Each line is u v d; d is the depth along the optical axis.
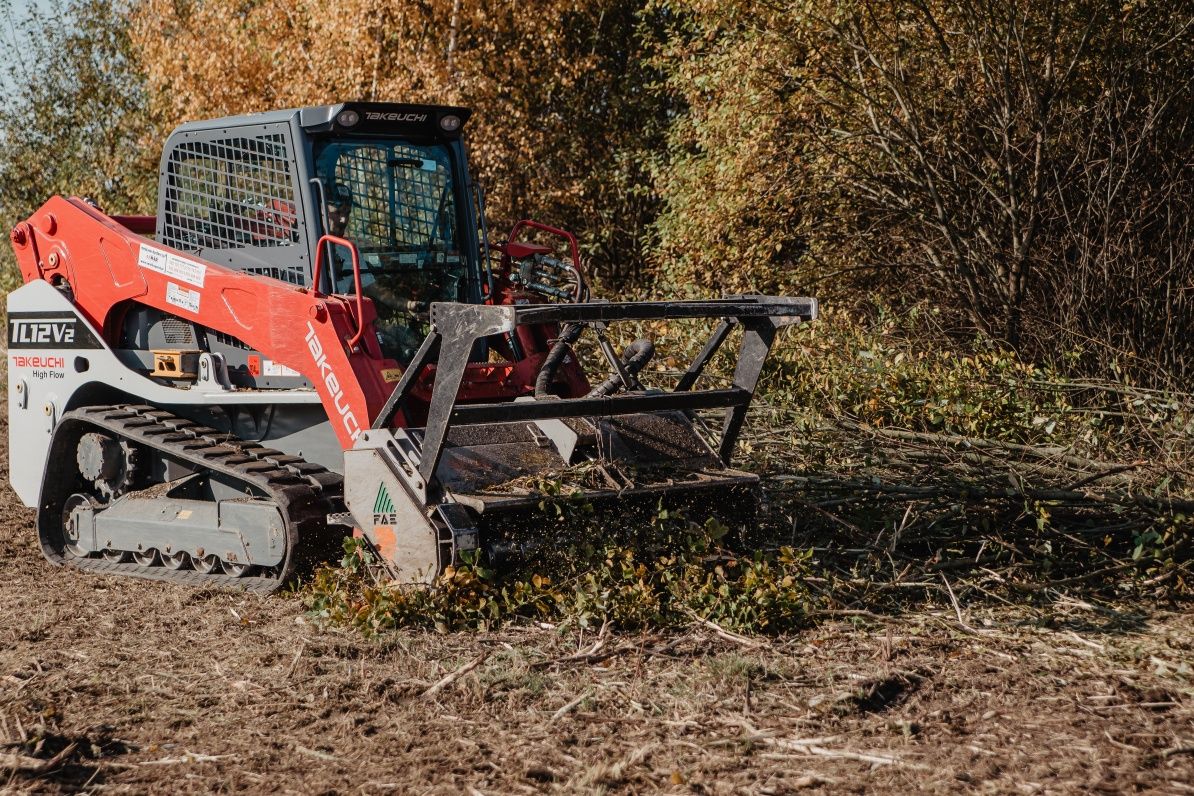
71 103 33.62
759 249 19.92
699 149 23.55
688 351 14.17
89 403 11.16
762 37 19.16
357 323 8.77
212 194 9.98
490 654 7.45
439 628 7.89
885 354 14.16
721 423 12.10
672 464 8.88
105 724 6.47
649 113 28.91
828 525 9.91
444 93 24.59
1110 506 9.88
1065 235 16.30
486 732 6.30
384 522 8.31
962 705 6.61
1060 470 11.05
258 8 26.94
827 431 11.79
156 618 8.60
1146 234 16.12
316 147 9.40
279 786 5.68
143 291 10.34
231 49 26.81
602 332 9.12
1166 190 15.77
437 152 10.14
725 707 6.59
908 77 17.80
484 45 26.48
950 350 16.69
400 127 9.80
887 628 7.94
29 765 5.86
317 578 8.48
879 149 18.17
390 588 8.16
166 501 9.98
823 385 12.62
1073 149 16.72
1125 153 15.79
